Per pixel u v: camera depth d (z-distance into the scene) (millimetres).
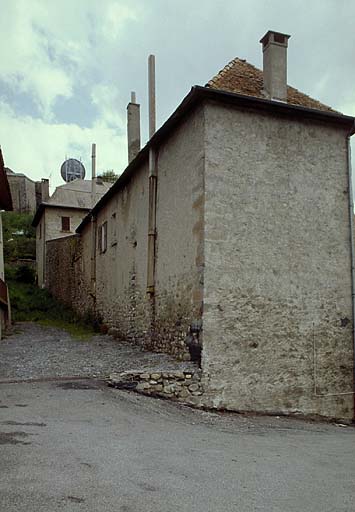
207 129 9367
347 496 4230
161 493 3988
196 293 9273
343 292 10094
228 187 9391
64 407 7207
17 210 44562
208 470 4746
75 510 3529
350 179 10461
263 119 9852
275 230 9656
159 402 8227
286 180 9891
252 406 9039
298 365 9492
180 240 10281
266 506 3850
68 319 20641
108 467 4602
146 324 12383
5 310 18234
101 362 10984
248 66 11016
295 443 6602
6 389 8336
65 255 24125
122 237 15195
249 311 9250
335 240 10164
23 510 3475
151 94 14781
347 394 9812
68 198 29703
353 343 9992
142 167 13227
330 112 10148
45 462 4645
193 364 9117
